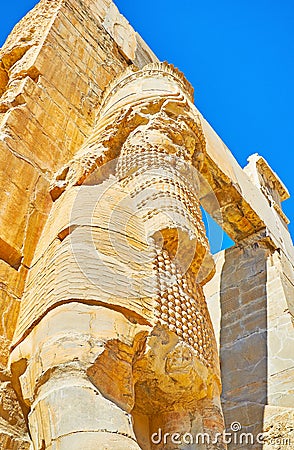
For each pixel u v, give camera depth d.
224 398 8.37
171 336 4.11
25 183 5.68
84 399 3.21
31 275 4.85
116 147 6.07
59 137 6.90
